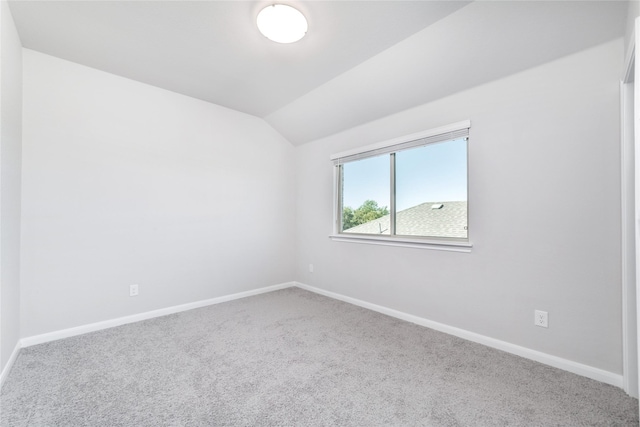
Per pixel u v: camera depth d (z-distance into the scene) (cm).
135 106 287
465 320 241
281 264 411
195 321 281
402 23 201
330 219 373
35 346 226
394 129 298
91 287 258
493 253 225
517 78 211
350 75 273
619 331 172
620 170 171
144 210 291
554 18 175
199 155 331
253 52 238
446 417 146
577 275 186
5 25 180
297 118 367
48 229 238
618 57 171
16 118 210
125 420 144
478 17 189
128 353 214
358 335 248
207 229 336
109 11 191
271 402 158
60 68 246
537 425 140
